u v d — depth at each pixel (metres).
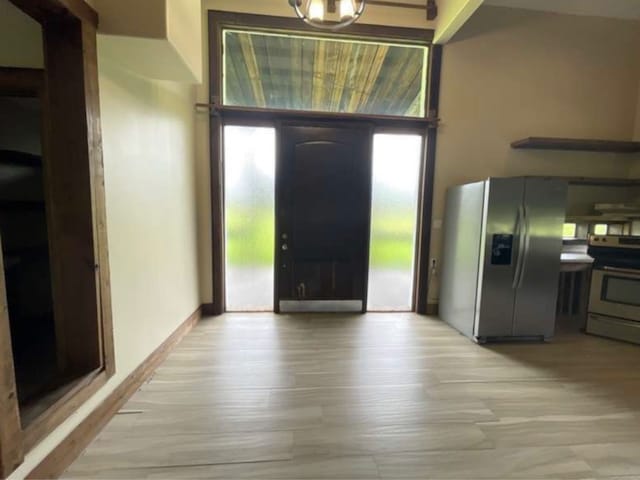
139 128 2.26
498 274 3.07
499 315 3.11
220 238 3.60
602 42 3.72
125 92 2.09
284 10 3.29
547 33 3.65
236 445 1.75
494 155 3.77
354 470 1.60
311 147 3.59
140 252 2.28
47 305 2.52
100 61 1.83
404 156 3.79
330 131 3.58
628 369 2.64
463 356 2.84
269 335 3.18
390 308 3.98
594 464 1.66
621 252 3.18
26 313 2.46
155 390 2.23
